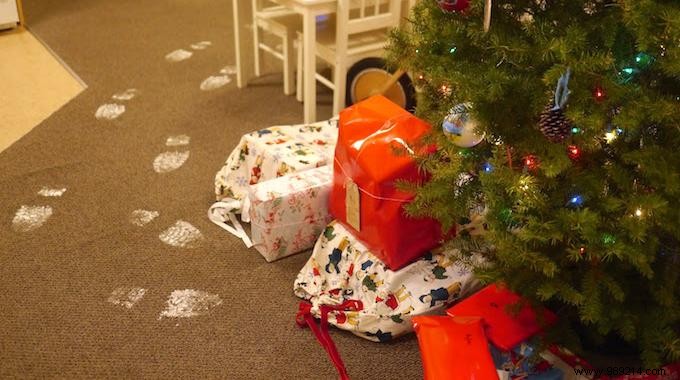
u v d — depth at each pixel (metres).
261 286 1.90
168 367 1.63
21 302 1.83
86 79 3.19
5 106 2.92
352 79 2.72
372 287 1.75
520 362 1.44
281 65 3.37
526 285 1.40
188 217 2.19
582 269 1.39
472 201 1.45
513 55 1.24
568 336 1.44
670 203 1.18
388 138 1.64
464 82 1.26
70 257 2.00
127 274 1.94
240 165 2.25
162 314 1.79
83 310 1.81
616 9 1.22
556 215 1.23
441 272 1.73
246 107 2.94
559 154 1.23
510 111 1.29
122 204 2.25
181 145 2.62
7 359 1.65
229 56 3.49
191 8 4.23
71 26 3.88
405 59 1.55
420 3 1.51
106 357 1.66
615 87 1.16
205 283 1.90
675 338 1.31
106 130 2.72
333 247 1.86
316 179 1.98
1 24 3.73
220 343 1.70
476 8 1.36
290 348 1.69
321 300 1.77
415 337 1.73
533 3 1.36
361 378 1.61
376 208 1.65
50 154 2.54
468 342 1.36
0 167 2.44
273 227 1.93
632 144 1.27
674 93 1.25
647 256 1.21
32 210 2.21
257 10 3.03
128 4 4.29
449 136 1.38
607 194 1.27
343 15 2.49
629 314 1.34
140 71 3.29
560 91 1.18
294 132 2.26
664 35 1.10
